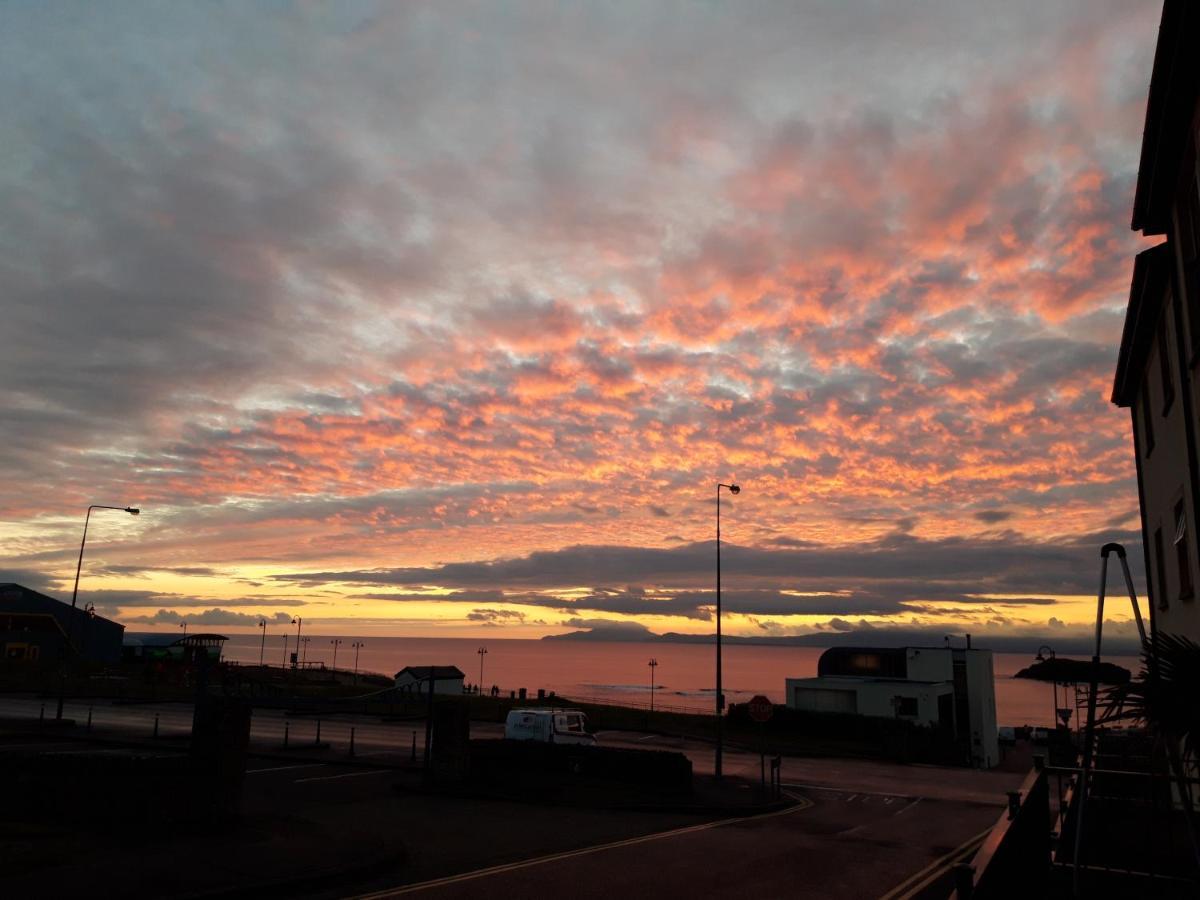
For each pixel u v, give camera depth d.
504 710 53.09
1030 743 68.94
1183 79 9.70
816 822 21.33
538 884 12.36
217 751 14.23
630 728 50.41
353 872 12.21
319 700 52.78
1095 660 9.32
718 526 34.06
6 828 12.52
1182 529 13.57
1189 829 8.20
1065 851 10.02
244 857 12.19
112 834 13.01
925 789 31.06
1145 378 16.98
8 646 72.62
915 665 57.03
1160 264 13.16
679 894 12.06
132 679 62.19
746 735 51.09
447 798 21.56
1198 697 6.72
